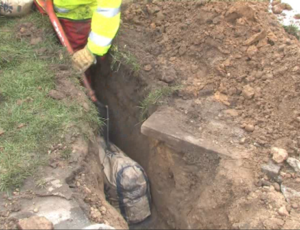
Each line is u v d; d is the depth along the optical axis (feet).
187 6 7.50
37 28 7.33
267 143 5.80
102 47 6.43
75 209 4.95
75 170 5.40
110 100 7.84
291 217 4.94
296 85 6.06
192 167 6.00
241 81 6.56
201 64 6.93
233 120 6.18
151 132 6.05
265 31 6.72
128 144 7.64
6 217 4.84
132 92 7.22
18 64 6.73
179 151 6.03
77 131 5.83
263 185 5.36
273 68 6.41
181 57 7.09
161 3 7.86
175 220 6.59
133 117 7.38
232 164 5.57
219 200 5.51
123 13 7.85
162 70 6.84
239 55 6.70
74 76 6.64
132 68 6.97
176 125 6.09
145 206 6.91
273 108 6.15
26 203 4.99
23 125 5.85
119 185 6.64
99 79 7.98
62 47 7.00
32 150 5.57
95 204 5.25
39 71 6.58
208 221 5.66
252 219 5.02
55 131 5.79
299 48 6.45
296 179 5.38
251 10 6.85
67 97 6.29
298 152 5.64
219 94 6.54
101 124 6.55
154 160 6.80
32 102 6.18
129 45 7.27
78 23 7.23
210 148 5.74
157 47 7.21
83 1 6.98
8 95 6.23
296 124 5.89
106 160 6.98
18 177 5.22
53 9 7.07
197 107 6.36
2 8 7.40
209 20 7.06
